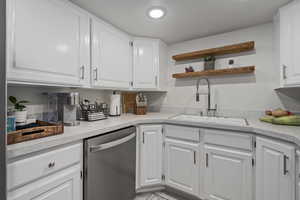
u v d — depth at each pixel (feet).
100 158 3.69
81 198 3.35
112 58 5.40
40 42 3.39
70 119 4.20
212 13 4.82
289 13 4.08
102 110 5.72
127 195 4.67
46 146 2.64
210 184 4.65
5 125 1.81
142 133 5.33
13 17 2.93
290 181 3.12
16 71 2.99
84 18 4.46
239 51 5.96
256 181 3.97
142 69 6.49
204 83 6.72
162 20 5.26
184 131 5.12
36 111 4.33
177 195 5.51
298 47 3.87
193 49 7.00
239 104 5.96
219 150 4.51
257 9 4.59
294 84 3.97
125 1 4.18
